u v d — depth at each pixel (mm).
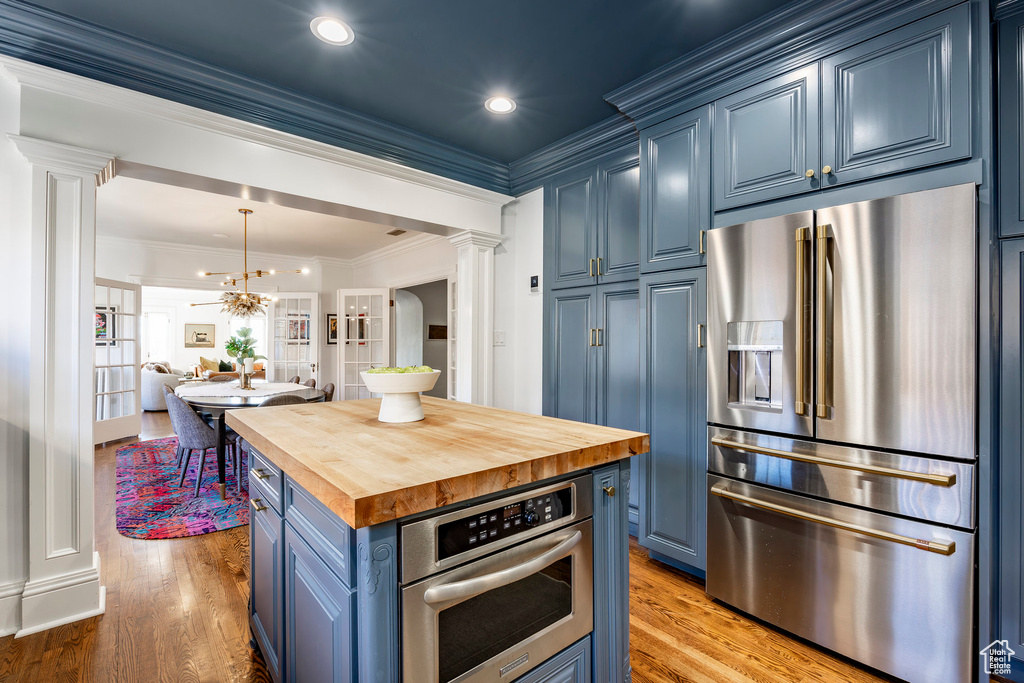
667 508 2342
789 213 1888
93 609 1997
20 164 1864
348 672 912
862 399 1634
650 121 2436
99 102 1975
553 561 1088
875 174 1671
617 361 2842
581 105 2623
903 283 1553
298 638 1233
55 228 1879
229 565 2492
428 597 900
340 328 6789
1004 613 1656
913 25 1601
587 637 1232
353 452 1112
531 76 2338
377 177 2857
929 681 1507
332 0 1796
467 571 966
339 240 6016
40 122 1851
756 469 1921
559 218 3240
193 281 6379
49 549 1904
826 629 1728
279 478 1394
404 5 1824
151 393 7793
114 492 3729
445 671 942
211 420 4363
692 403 2232
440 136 3029
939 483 1451
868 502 1627
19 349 1866
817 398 1724
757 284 1903
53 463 1902
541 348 3377
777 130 1929
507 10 1862
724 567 2037
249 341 5168
